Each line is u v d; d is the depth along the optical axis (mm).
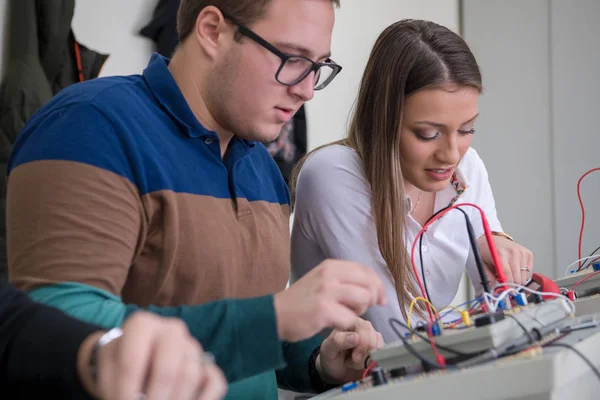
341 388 938
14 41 2166
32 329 625
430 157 1430
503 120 3646
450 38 1423
